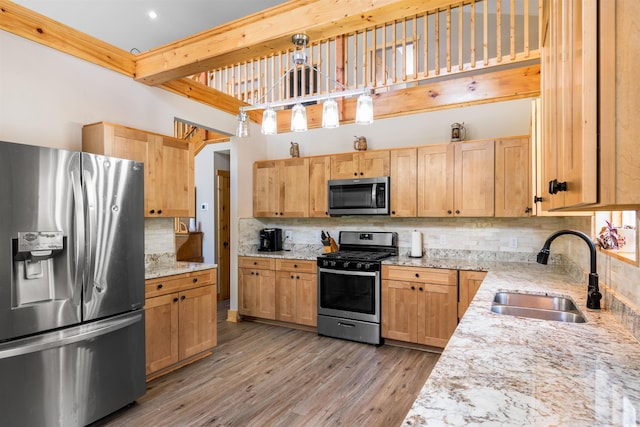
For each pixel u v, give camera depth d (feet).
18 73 8.25
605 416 2.67
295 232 15.81
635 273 4.62
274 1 18.79
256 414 7.88
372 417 7.76
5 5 8.00
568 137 2.86
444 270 11.02
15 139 8.21
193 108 12.76
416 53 11.35
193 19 20.16
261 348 11.71
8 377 6.07
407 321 11.55
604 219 6.81
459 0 6.59
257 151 15.90
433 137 13.07
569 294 6.68
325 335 12.84
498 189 11.30
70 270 6.95
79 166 7.13
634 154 2.02
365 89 7.64
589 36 2.12
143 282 8.45
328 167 14.01
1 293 6.01
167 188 10.53
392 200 12.80
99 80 9.86
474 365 3.64
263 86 17.94
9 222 6.11
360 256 12.59
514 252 11.87
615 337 4.43
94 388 7.29
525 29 9.99
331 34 7.93
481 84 11.85
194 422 7.59
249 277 14.57
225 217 19.22
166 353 9.57
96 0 17.97
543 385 3.19
